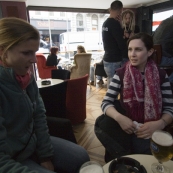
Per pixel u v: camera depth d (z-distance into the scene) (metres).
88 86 4.39
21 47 0.66
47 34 6.72
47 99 1.73
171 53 1.76
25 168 0.58
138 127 1.02
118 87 1.21
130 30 2.29
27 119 0.83
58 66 5.33
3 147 0.64
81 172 0.58
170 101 1.14
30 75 0.86
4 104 0.71
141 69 1.19
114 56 2.23
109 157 1.12
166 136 0.70
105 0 4.56
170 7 5.13
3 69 0.69
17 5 4.30
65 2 4.64
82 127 2.22
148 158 0.76
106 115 1.14
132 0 5.00
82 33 6.57
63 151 0.95
